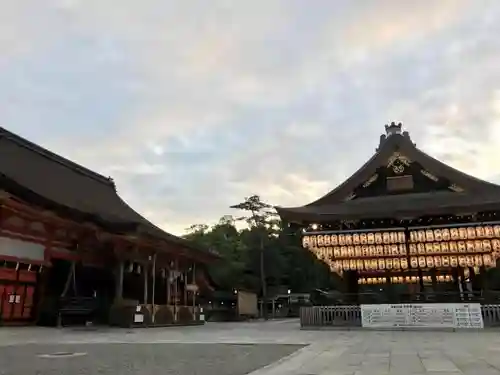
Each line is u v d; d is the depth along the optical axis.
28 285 26.55
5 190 25.27
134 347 14.04
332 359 10.38
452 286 30.97
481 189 25.02
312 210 26.00
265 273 63.88
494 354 10.85
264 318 53.03
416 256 25.83
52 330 22.98
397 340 15.58
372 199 26.64
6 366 9.62
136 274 33.34
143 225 29.11
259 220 65.94
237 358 10.96
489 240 23.92
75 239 30.17
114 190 45.62
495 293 22.77
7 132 32.44
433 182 26.27
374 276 32.41
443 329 21.09
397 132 27.27
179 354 11.96
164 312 31.53
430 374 7.84
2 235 24.34
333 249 26.02
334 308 23.83
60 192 32.00
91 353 12.27
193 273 41.59
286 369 8.92
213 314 47.22
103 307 29.50
